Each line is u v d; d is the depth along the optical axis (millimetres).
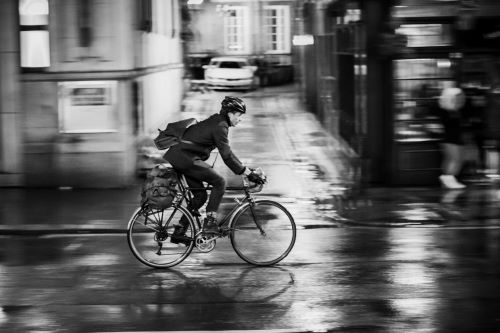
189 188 10484
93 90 16875
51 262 11039
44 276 10234
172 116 28297
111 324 8172
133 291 9469
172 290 9508
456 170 16594
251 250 10688
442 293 9242
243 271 10398
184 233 10547
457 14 16531
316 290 9430
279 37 50094
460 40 16672
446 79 16797
